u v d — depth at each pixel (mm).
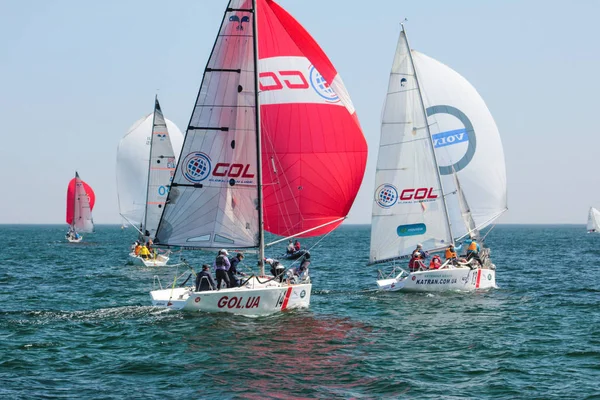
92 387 28922
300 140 45125
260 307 43469
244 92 43969
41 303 53625
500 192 61875
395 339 38844
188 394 28016
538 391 28797
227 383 29578
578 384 29797
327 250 150125
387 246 58125
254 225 44312
